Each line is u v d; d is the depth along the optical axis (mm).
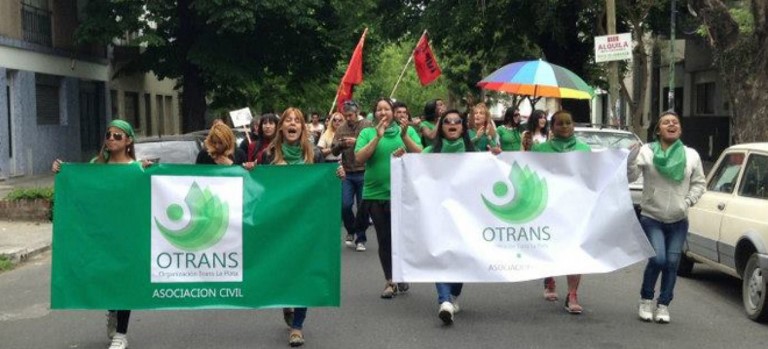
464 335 7523
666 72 35719
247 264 7055
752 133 14211
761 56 14156
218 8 25453
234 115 17219
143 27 26609
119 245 6926
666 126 7688
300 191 7090
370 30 30078
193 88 29078
